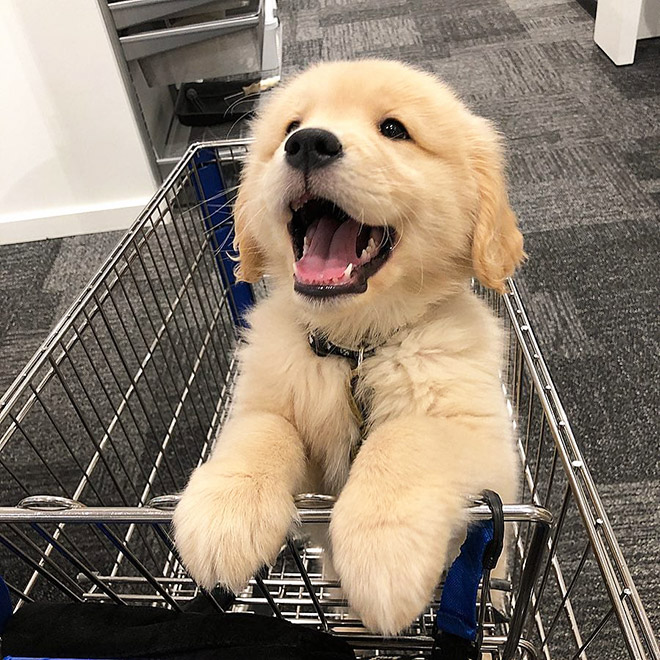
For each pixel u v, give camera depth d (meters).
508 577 1.00
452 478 0.69
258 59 2.38
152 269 2.03
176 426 1.37
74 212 2.50
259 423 0.86
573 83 3.02
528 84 3.07
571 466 0.69
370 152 0.79
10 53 2.16
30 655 0.65
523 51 3.39
